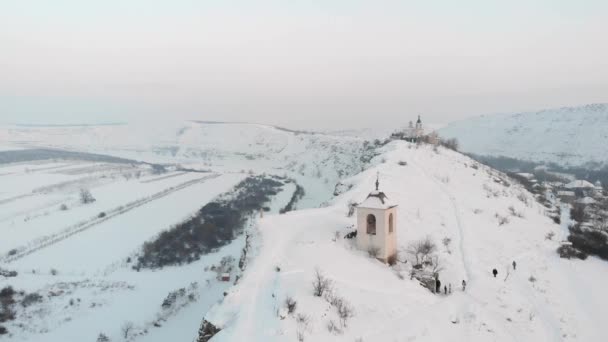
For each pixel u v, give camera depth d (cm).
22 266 9656
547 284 5250
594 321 4462
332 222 5691
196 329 6203
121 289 8225
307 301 3353
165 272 9375
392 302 3784
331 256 4422
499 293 4556
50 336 6406
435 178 9744
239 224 13112
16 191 18700
